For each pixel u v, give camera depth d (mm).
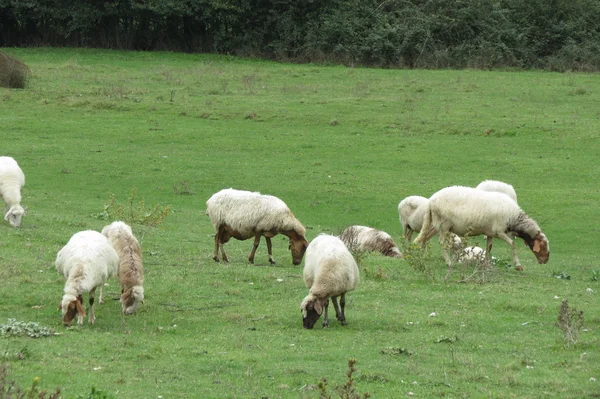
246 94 42812
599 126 36000
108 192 28188
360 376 11359
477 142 34656
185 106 39781
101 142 34344
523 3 58312
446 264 19469
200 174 30609
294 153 33500
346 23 56719
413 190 28984
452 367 12070
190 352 12445
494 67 54188
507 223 19359
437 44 56344
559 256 22516
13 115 37656
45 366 11188
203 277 17234
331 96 42500
